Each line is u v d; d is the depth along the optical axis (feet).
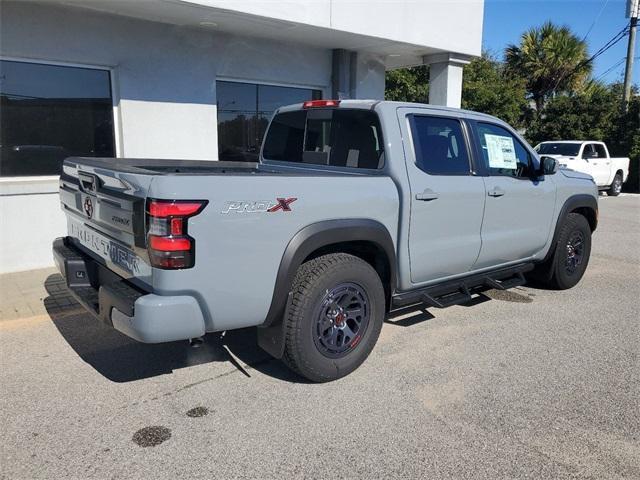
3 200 21.53
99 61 23.54
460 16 32.32
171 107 26.05
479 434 10.59
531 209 17.69
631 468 9.62
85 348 14.57
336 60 32.04
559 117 73.56
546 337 15.78
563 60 85.20
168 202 9.59
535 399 12.01
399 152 13.56
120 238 11.05
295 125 16.53
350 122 14.51
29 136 22.62
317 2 25.34
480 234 15.85
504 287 16.69
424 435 10.52
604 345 15.21
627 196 61.31
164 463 9.53
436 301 14.39
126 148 24.90
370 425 10.85
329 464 9.57
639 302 19.38
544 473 9.43
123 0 21.16
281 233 11.07
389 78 65.92
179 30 25.64
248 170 17.35
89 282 12.98
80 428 10.62
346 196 12.17
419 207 13.80
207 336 15.47
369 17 27.66
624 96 72.13
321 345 12.18
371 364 13.70
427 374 13.17
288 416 11.15
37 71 22.47
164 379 12.81
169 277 9.82
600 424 11.03
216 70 27.37
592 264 25.67
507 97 74.95
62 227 23.13
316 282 11.75
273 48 29.43
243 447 10.05
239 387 12.42
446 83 34.14
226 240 10.28
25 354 14.16
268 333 12.02
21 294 19.08
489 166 16.15
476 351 14.65
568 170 20.76
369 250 13.50
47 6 21.84
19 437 10.28
